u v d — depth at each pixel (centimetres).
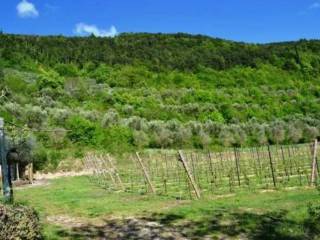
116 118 7481
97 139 6394
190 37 17938
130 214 1817
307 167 3447
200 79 13738
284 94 11650
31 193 2955
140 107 9112
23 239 1148
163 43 17200
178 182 3012
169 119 8456
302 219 1470
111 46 16212
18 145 4303
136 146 6481
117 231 1526
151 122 7412
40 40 15950
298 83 13725
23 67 12694
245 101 10531
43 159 5066
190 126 7344
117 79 12688
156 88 11969
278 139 7231
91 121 7256
